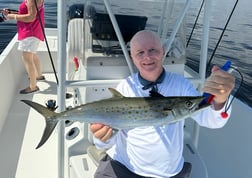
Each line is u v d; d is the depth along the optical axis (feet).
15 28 34.58
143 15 7.64
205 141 9.94
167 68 7.79
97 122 4.86
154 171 5.94
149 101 4.67
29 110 12.60
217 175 8.36
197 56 12.35
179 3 7.81
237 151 9.33
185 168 6.39
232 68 4.86
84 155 7.57
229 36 30.09
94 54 7.44
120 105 4.75
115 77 7.50
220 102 4.96
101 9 7.45
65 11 6.24
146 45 5.58
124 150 6.14
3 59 12.15
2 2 40.73
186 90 5.92
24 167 9.31
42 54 16.03
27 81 15.30
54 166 9.43
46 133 4.98
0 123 11.00
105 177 6.20
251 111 9.60
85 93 7.34
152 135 5.78
